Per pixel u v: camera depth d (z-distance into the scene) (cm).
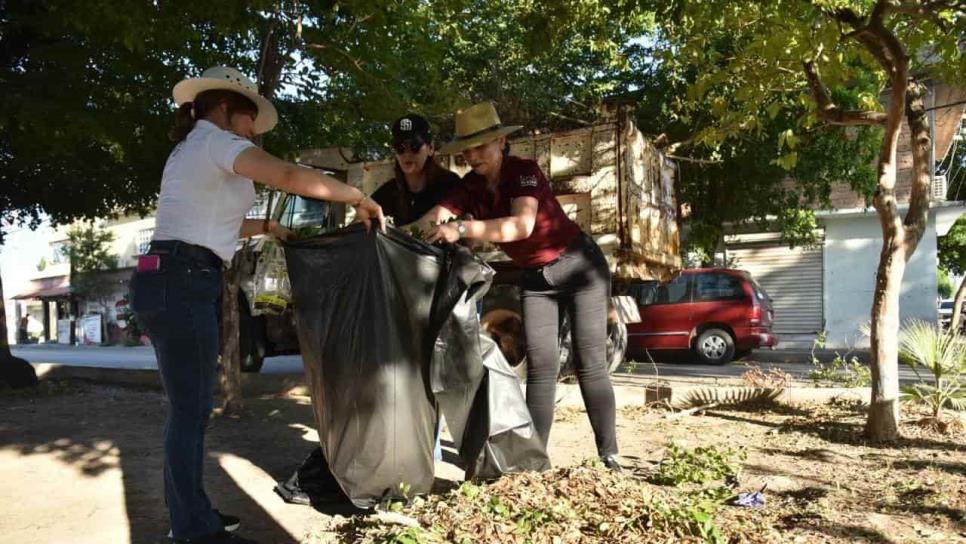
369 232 351
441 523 312
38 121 784
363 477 351
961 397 599
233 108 337
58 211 1330
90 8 714
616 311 889
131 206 1358
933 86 1806
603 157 792
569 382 783
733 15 639
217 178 313
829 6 564
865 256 2005
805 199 1917
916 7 546
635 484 370
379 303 351
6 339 1005
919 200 565
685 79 1587
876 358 551
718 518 342
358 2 792
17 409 788
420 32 932
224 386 724
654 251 903
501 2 1559
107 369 1080
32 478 476
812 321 2073
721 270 1470
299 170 306
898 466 468
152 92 936
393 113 890
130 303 318
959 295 1371
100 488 451
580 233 438
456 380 367
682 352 1560
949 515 355
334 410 354
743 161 1661
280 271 550
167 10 748
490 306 812
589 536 303
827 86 674
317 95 942
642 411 723
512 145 851
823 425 615
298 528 364
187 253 312
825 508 367
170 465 314
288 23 793
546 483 359
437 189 455
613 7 791
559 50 1606
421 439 362
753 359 1636
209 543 317
